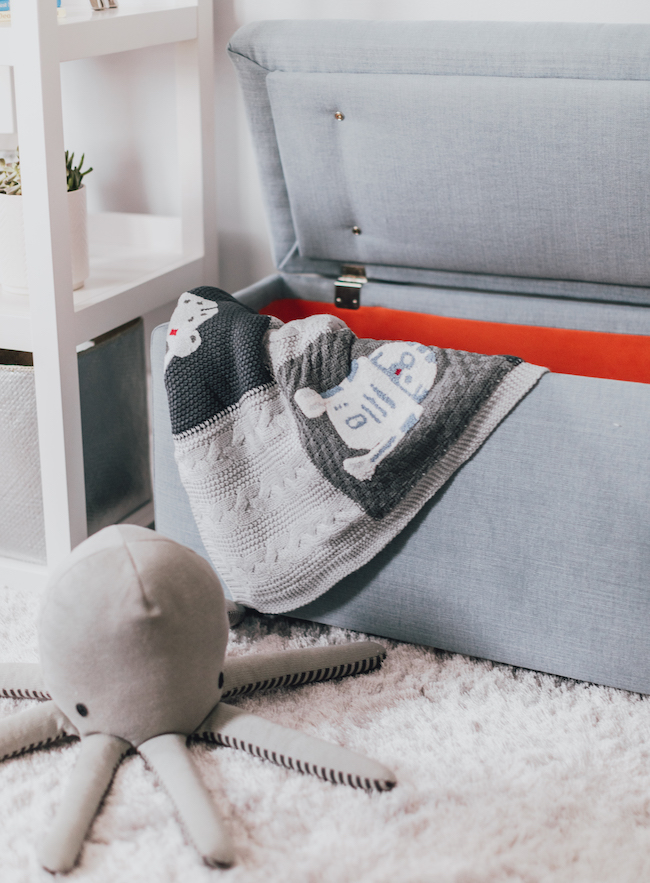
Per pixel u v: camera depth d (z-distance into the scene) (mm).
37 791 809
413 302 1329
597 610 926
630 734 892
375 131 1145
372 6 1305
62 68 1485
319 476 947
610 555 902
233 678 903
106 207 1558
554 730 897
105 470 1229
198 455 981
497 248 1208
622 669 939
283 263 1372
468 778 825
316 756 807
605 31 1038
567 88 1033
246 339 965
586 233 1142
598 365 1266
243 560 1004
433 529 964
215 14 1379
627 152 1046
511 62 1060
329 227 1281
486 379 912
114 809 779
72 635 784
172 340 1001
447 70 1091
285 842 748
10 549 1183
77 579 792
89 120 1506
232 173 1477
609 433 869
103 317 1139
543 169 1099
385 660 1018
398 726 898
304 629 1080
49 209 992
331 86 1126
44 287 1025
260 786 814
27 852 739
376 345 985
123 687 794
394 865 721
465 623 990
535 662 976
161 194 1517
